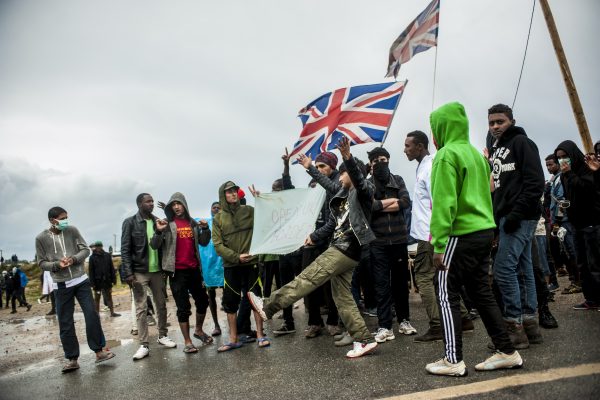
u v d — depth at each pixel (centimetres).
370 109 631
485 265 344
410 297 807
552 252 859
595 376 288
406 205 499
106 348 646
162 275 596
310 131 662
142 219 586
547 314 446
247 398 343
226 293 548
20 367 570
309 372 394
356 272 634
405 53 749
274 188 705
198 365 477
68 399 401
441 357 390
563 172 531
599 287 505
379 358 412
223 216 552
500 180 410
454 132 358
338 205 455
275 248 529
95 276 1063
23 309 1650
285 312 605
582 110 816
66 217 562
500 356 332
